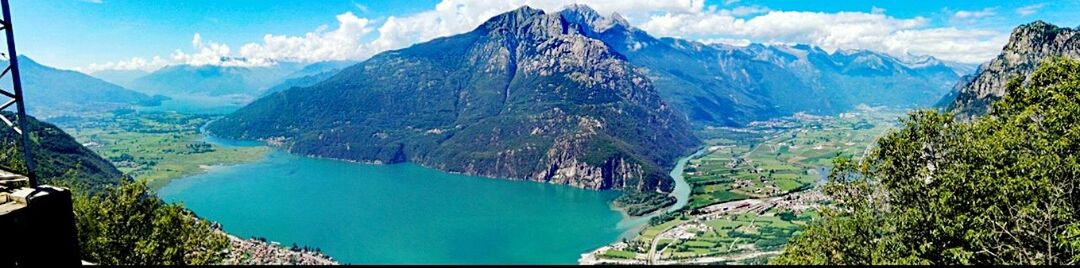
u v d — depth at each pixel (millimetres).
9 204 19016
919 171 35719
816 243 37625
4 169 24250
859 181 38281
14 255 18312
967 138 36469
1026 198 31625
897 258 33406
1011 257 32000
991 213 32312
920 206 34875
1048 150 32281
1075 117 32938
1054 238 31172
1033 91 37000
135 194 54875
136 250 51406
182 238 55250
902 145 36719
